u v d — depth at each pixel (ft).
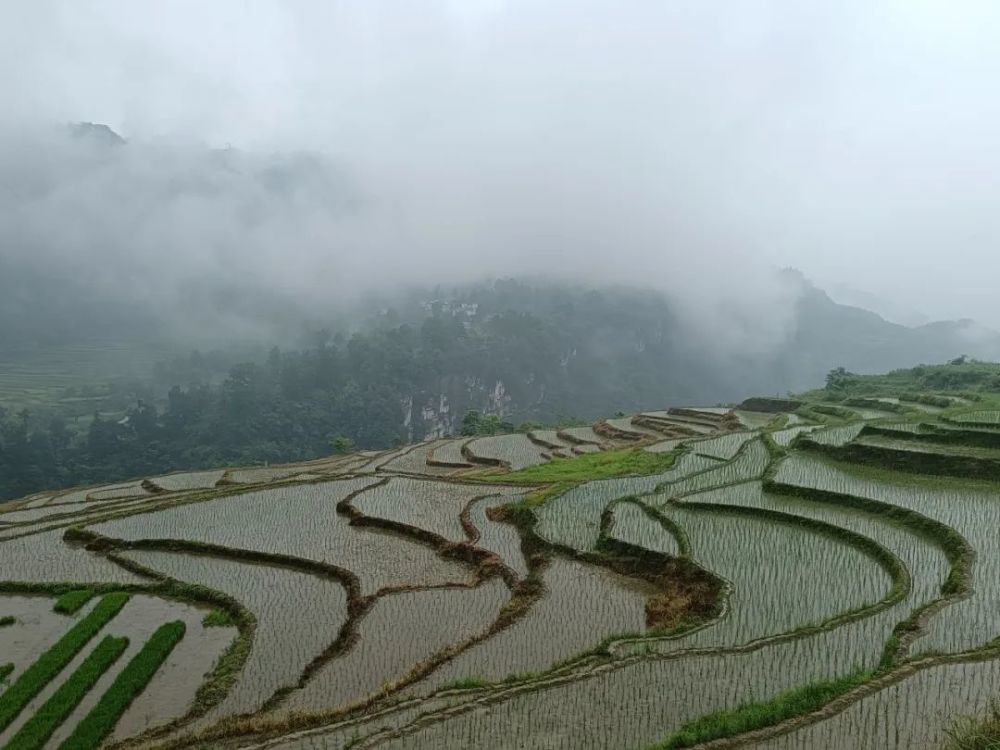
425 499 137.80
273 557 104.63
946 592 72.69
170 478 216.74
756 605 73.05
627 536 98.68
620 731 50.26
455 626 76.89
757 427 221.05
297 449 454.40
